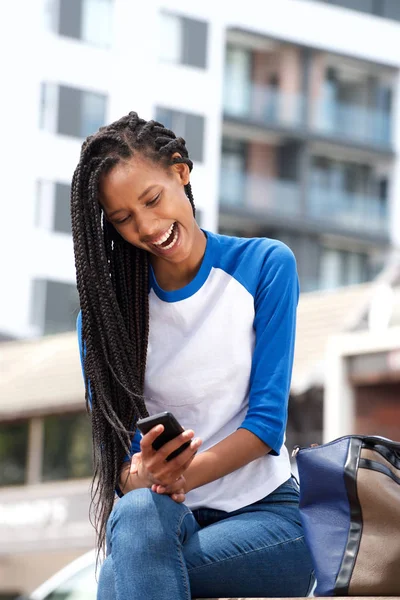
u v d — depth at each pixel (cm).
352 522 267
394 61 4753
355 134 4700
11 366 2222
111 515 270
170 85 4256
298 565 284
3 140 4025
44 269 4034
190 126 4291
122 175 289
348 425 1019
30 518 1988
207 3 4322
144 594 259
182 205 294
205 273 300
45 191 4069
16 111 4044
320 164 4709
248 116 4484
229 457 281
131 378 300
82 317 306
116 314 300
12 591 2038
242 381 296
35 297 4031
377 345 995
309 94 4612
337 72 4741
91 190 295
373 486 265
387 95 4781
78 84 4103
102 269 300
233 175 4488
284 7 4544
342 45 4653
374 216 4734
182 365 296
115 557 263
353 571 262
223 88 4472
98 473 302
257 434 284
